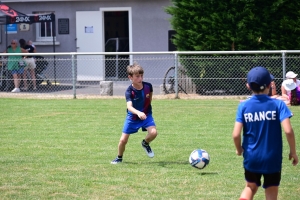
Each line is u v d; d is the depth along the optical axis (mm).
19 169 14312
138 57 36812
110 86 31344
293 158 9500
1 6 34719
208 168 14328
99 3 38344
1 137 19094
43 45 39344
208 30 30625
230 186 12570
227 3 30375
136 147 17297
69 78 34594
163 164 14875
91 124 21750
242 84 29891
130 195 11875
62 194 11977
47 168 14422
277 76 29406
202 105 26891
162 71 36500
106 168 14398
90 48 38719
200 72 30141
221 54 30297
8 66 32375
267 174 9445
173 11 31281
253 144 9445
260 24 30297
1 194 11969
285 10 29922
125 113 24594
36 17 33875
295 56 29328
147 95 14758
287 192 12102
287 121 9312
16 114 24594
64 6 38688
